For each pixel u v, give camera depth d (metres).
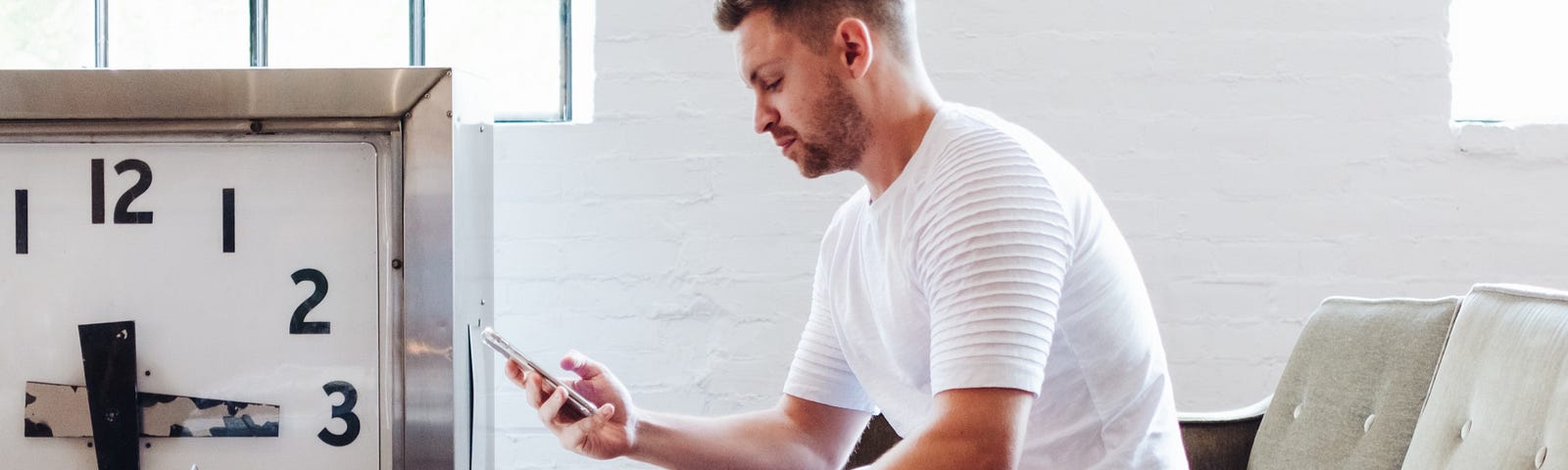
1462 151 2.29
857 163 1.25
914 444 1.09
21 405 1.51
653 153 2.30
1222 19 2.29
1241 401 2.30
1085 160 2.28
